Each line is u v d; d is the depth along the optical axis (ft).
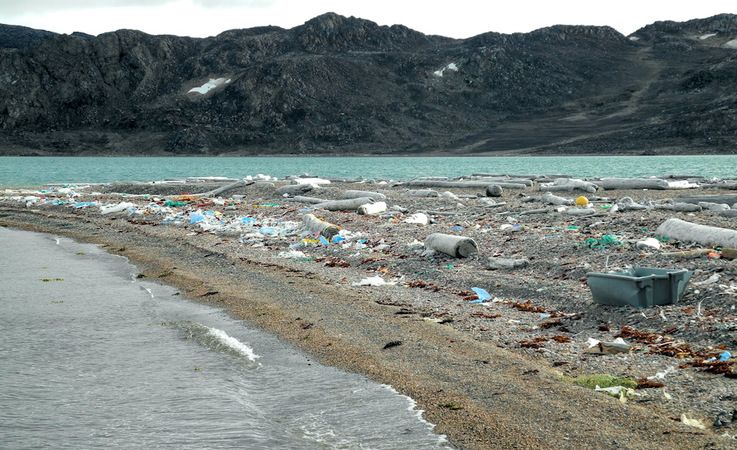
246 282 65.21
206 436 31.22
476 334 44.55
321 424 32.24
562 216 88.89
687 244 62.08
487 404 33.24
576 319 46.21
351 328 47.57
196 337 47.93
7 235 107.76
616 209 92.84
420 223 91.50
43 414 34.27
